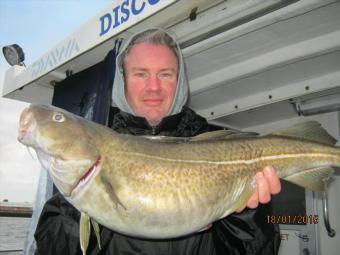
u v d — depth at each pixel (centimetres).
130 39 71
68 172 54
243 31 75
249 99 106
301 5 67
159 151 58
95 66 98
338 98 98
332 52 80
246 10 70
